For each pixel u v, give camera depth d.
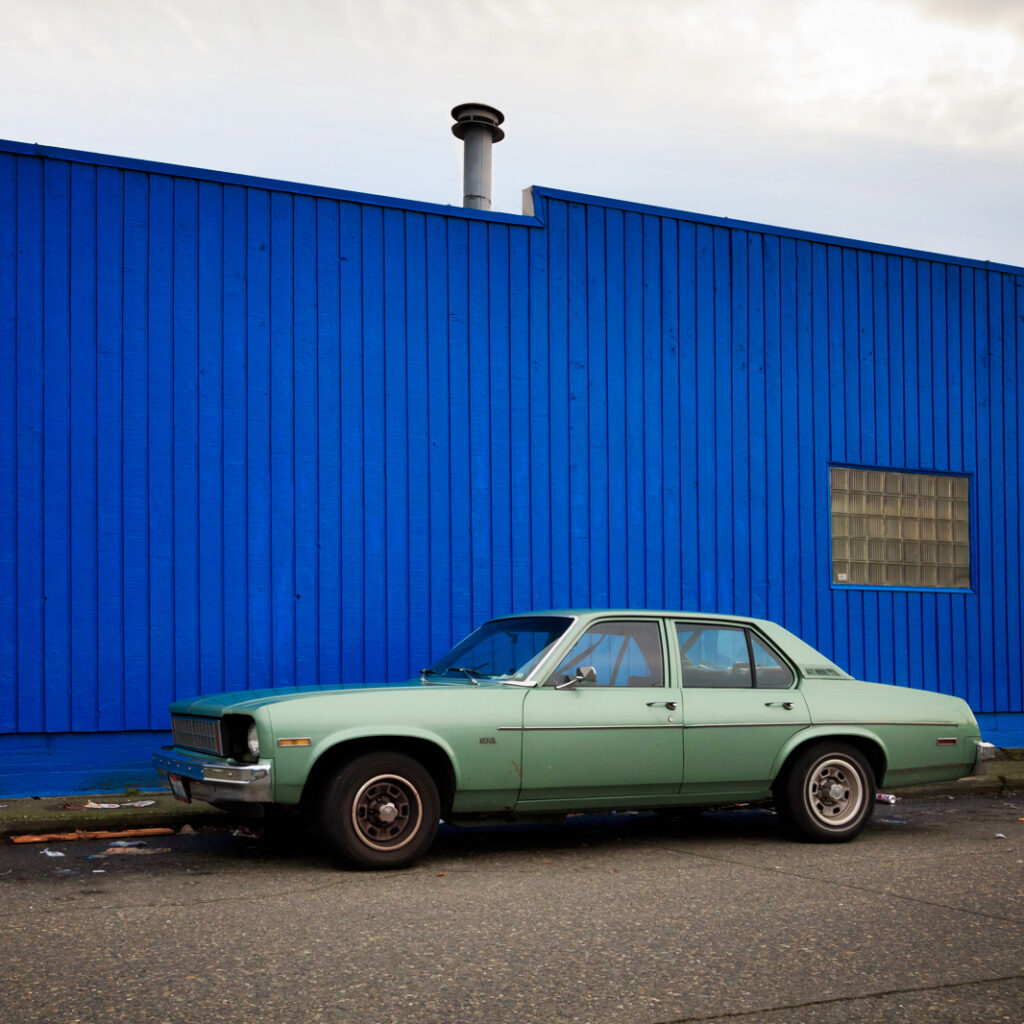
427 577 11.20
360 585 10.91
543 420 11.84
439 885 6.50
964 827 9.02
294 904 5.96
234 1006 4.28
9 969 4.75
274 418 10.70
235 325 10.62
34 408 9.88
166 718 10.07
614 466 12.14
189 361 10.42
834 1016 4.25
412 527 11.17
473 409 11.54
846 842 8.17
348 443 10.98
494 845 8.02
